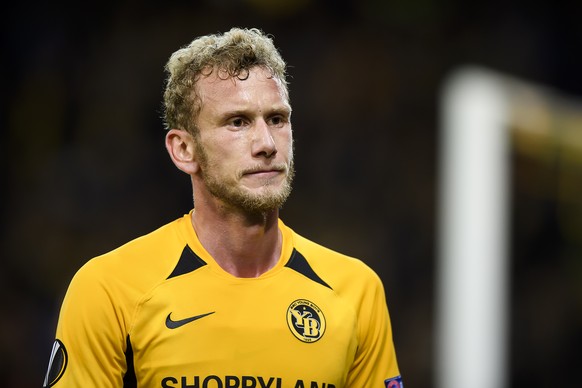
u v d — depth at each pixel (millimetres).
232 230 9500
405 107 45250
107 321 9328
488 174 35312
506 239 33594
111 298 9375
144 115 43000
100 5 43594
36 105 42281
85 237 40250
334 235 42156
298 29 45688
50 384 9383
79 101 42625
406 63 45906
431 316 40812
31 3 42719
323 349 9602
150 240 9820
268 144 9094
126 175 41500
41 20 42875
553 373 41188
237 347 9359
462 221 33500
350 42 45906
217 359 9297
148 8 44438
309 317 9633
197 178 9664
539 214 40875
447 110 40594
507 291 33094
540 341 41500
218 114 9195
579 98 44000
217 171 9258
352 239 42250
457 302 31391
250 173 9156
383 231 42719
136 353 9367
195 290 9445
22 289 38906
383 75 45656
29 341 37188
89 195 40938
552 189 40125
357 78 45375
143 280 9461
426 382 39531
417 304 41250
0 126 41812
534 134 38969
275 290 9648
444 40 46438
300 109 44406
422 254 42281
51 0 42906
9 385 35781
